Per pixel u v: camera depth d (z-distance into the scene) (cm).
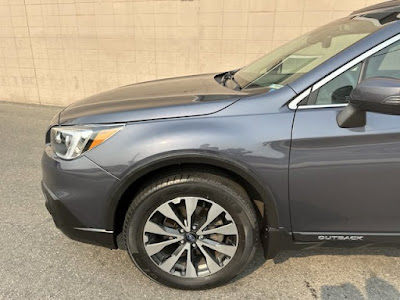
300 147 167
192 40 549
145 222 187
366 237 183
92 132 182
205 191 179
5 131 509
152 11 554
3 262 219
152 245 192
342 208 177
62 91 670
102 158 178
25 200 300
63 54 639
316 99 170
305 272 211
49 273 210
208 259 193
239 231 186
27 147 439
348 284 201
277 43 512
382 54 169
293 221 183
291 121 168
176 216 187
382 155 164
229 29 526
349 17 239
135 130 177
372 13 213
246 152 170
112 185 179
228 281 197
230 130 171
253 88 200
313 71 173
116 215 190
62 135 190
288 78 188
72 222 192
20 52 671
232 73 272
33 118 588
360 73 169
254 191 187
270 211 181
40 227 259
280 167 170
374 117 162
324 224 183
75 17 604
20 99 713
